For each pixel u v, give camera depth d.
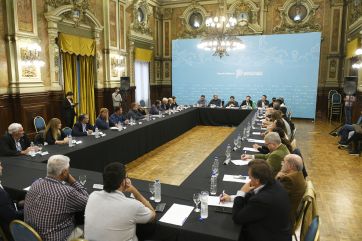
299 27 10.95
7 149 3.73
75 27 8.05
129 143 5.45
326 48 10.87
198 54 11.63
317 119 10.88
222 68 11.41
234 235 1.81
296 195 2.43
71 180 2.25
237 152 3.83
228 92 11.47
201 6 11.91
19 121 6.39
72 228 2.09
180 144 7.09
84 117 5.29
